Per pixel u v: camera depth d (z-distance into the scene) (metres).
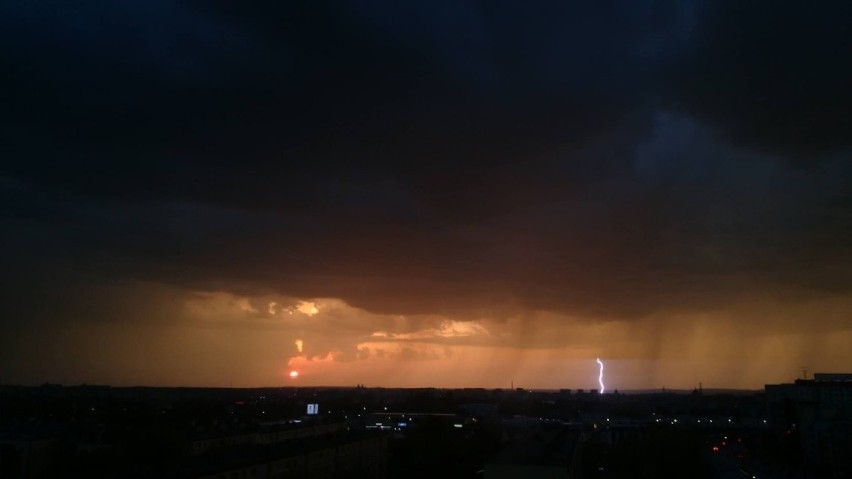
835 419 145.25
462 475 102.50
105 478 56.81
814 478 115.06
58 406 182.75
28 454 82.19
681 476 110.38
